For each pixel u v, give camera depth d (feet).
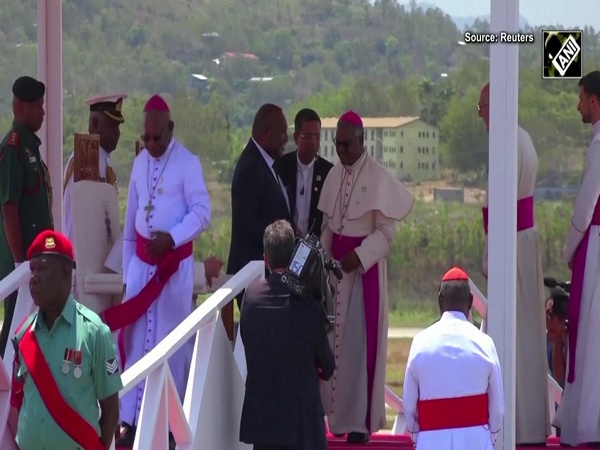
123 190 165.58
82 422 43.42
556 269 156.25
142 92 194.90
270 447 53.01
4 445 47.93
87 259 65.92
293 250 54.34
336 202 66.44
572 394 63.87
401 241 186.39
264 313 53.42
